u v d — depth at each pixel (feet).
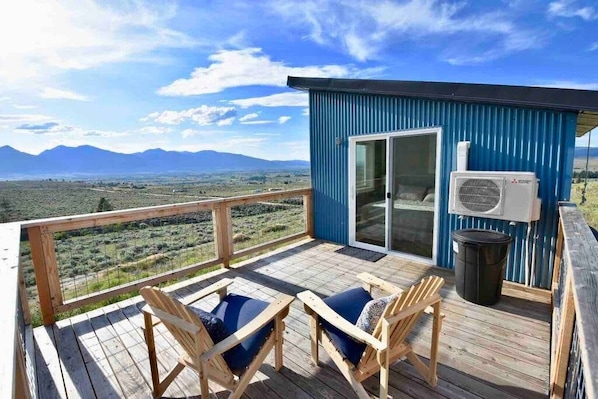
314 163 18.79
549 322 9.18
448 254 13.69
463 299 10.66
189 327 5.25
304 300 6.81
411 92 13.00
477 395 6.44
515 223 11.57
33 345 8.21
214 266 14.19
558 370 5.33
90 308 11.46
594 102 9.31
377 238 16.42
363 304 7.45
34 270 9.13
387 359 5.34
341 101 16.97
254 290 11.91
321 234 19.10
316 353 7.36
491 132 11.96
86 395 6.71
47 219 9.23
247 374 5.99
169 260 12.72
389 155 15.20
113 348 8.36
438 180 13.57
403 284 12.28
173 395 6.71
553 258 11.10
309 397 6.53
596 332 2.60
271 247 16.48
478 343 8.21
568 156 10.52
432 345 6.55
